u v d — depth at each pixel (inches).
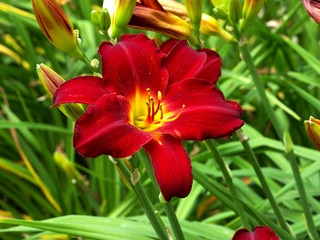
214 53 18.6
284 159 32.1
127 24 19.5
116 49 17.4
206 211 35.1
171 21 20.1
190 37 20.4
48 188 35.4
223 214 29.5
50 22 17.8
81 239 30.1
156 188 18.8
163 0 21.0
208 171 30.4
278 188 30.8
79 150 15.5
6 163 33.9
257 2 20.9
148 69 17.8
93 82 17.0
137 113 17.8
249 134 32.7
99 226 21.3
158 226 18.2
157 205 32.2
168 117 17.3
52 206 35.1
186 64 18.1
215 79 18.3
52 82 18.2
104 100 16.2
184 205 30.0
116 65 17.2
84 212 35.5
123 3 18.5
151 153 16.4
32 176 34.5
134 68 17.5
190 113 17.0
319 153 28.0
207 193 31.9
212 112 16.8
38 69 18.1
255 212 21.5
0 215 34.4
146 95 17.8
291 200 31.0
